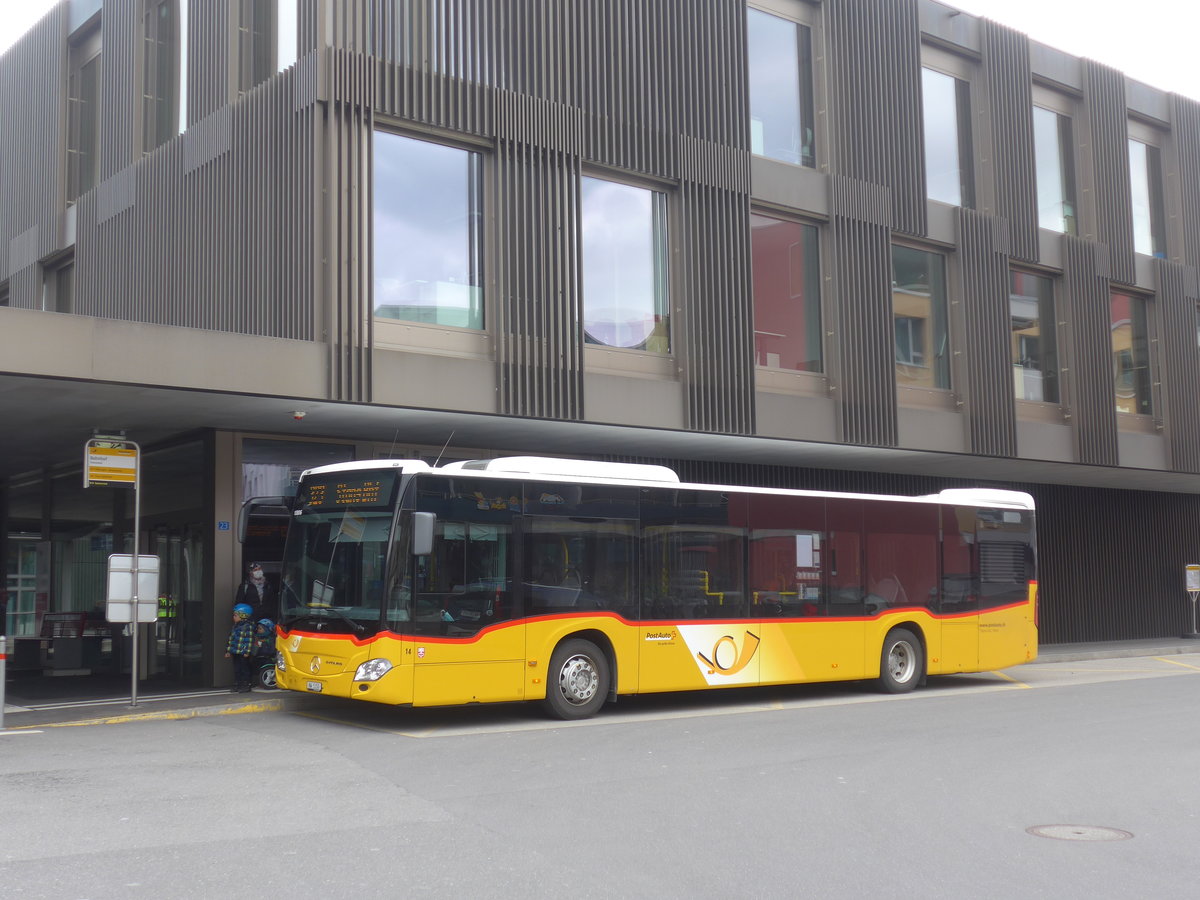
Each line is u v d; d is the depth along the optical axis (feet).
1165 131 92.02
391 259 52.42
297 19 52.11
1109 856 23.44
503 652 43.19
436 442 62.18
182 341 44.86
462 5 54.65
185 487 57.52
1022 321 79.05
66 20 72.90
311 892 19.83
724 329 61.87
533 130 56.18
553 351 55.47
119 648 65.46
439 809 27.14
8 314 41.16
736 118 64.08
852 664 53.83
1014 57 79.20
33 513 74.79
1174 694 55.93
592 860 22.43
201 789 29.45
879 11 71.72
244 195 53.88
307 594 43.91
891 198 70.54
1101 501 96.37
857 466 78.13
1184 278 89.10
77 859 21.93
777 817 26.78
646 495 48.03
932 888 20.83
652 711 48.65
